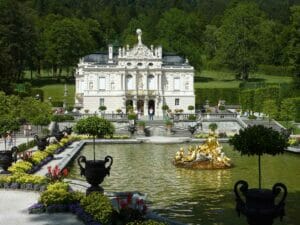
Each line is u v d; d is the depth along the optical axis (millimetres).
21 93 109312
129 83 121250
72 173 46125
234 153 60938
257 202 21203
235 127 97438
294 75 106188
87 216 25062
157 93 121062
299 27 106562
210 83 152625
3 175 37281
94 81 119812
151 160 55594
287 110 88062
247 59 151750
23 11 147000
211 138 51031
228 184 40469
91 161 31094
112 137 79750
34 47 147875
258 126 26906
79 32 158875
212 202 33625
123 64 120625
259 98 109125
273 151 25766
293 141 65375
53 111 104312
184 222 28516
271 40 174250
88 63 123938
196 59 161000
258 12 169000
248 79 158500
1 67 103688
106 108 119875
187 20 173500
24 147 59094
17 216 26453
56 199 27812
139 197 33812
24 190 34156
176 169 48625
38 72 162000
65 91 127438
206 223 28281
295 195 35469
